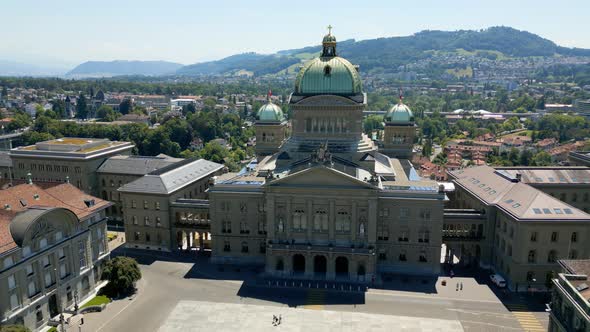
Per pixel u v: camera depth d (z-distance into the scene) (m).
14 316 83.75
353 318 93.94
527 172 144.00
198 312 96.56
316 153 114.00
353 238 111.12
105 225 112.19
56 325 91.12
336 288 107.75
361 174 116.25
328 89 126.44
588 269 76.38
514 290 106.06
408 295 104.19
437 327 90.44
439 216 112.81
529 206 106.81
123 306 99.31
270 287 108.31
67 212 95.56
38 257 89.50
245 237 121.25
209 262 123.50
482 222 118.69
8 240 84.00
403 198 112.81
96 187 161.00
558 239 104.12
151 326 91.12
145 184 131.62
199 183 149.38
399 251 116.19
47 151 160.62
